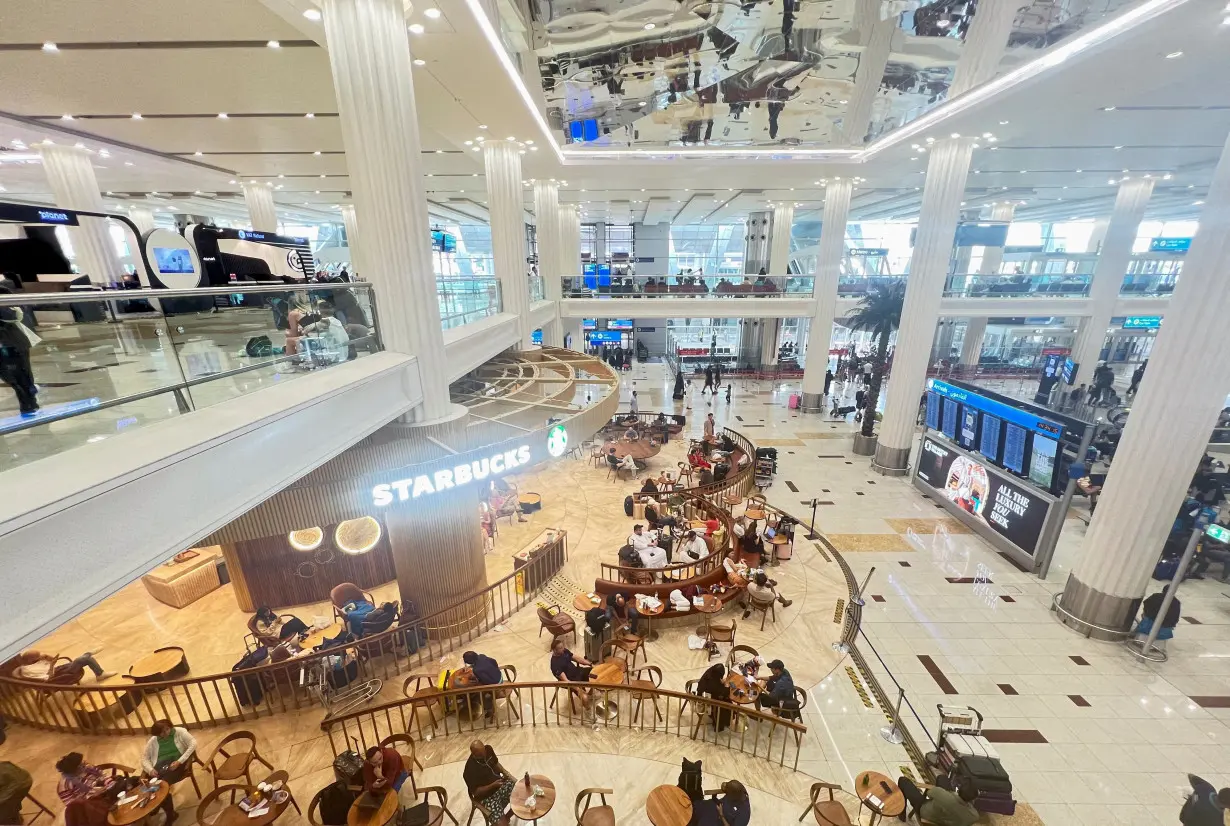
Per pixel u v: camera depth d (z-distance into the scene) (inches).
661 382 1177.4
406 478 266.5
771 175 725.9
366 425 234.2
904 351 640.4
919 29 387.9
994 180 835.4
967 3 360.8
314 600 413.7
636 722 284.7
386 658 334.0
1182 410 316.2
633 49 398.9
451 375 341.1
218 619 389.7
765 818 232.1
